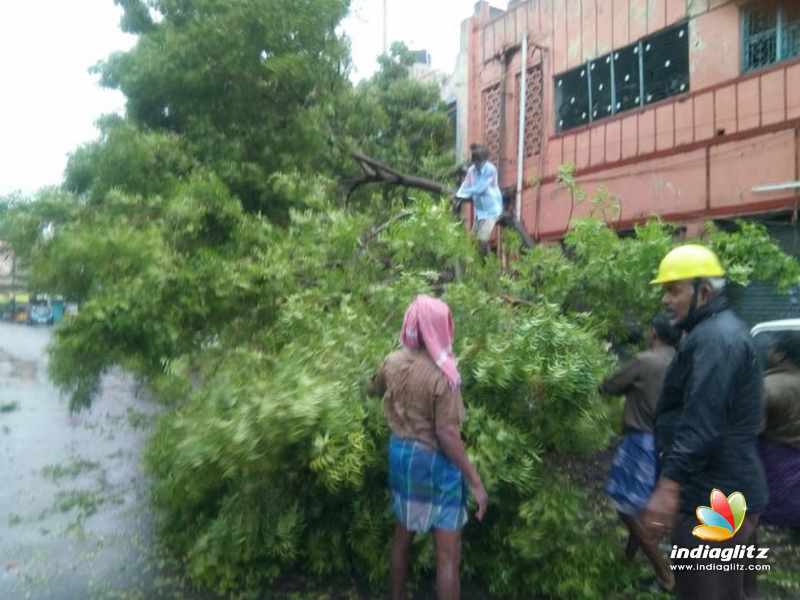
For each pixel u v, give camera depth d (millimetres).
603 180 10844
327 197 6773
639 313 5297
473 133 13609
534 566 3684
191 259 4840
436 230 4887
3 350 18844
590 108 11297
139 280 4410
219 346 4605
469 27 13727
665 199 9875
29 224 4914
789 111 8484
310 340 4113
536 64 12250
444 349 3209
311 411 3238
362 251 5254
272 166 6750
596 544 3777
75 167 5867
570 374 3604
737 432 2662
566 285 5184
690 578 2760
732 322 2674
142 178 5758
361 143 9297
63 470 5961
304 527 3834
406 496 3182
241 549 3748
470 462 3312
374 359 3822
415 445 3152
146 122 6723
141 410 8555
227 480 3740
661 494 2588
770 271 5434
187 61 6398
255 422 3238
